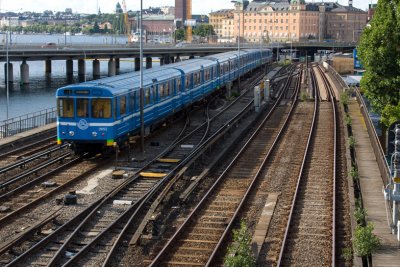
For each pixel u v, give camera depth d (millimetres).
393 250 20000
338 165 34500
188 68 54656
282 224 23859
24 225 23375
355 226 22469
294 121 52656
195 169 32938
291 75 108625
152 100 42625
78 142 35406
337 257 20328
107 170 32812
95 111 34781
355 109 56562
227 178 31500
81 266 19422
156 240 22031
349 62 111125
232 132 45344
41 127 45938
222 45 179375
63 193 28000
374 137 35938
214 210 25766
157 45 158000
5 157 36000
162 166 33312
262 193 28516
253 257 19375
